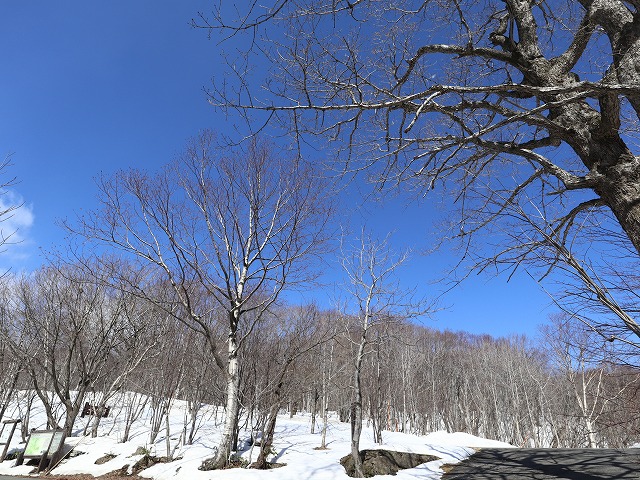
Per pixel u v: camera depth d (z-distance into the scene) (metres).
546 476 9.41
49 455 13.72
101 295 20.02
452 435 17.20
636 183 3.45
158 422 16.78
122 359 20.66
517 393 39.59
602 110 3.57
